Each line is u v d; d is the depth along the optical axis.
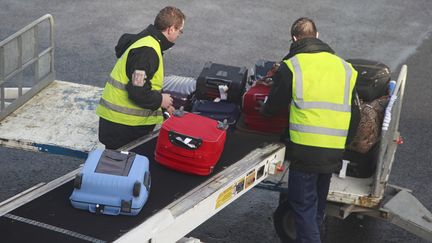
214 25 15.88
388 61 14.59
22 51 9.05
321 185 7.30
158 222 5.71
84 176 5.77
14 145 8.26
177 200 6.14
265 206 9.57
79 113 9.07
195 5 17.03
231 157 7.05
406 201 7.76
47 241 5.42
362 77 8.33
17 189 9.61
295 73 6.84
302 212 7.11
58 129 8.58
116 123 7.30
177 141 6.51
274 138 7.55
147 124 7.43
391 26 16.44
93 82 12.94
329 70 6.91
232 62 14.08
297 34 7.13
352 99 7.07
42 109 9.10
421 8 17.67
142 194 5.84
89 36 14.98
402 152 11.16
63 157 10.59
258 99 7.49
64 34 15.00
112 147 7.45
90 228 5.63
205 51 14.51
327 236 8.95
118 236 5.54
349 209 7.72
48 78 9.78
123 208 5.77
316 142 6.86
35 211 5.81
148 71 6.92
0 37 14.64
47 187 6.23
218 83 7.87
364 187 7.66
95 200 5.76
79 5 16.67
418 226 7.48
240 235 8.89
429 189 10.20
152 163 6.75
